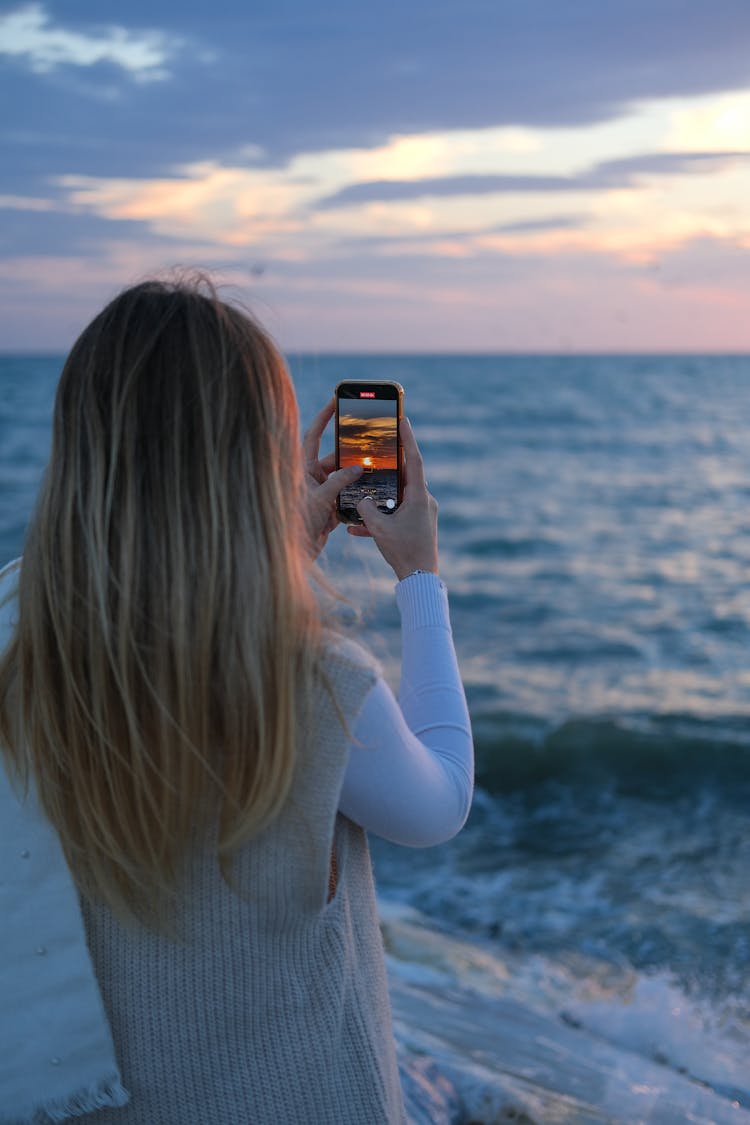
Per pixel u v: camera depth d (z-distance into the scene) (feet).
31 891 3.47
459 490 107.45
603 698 36.99
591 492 106.52
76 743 3.36
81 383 3.47
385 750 3.46
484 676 40.45
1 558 63.46
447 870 20.33
